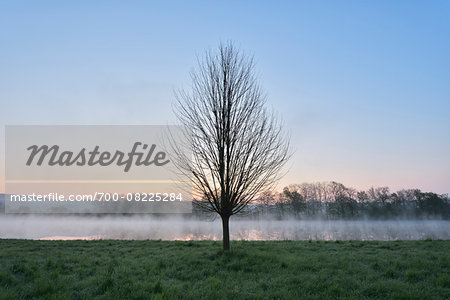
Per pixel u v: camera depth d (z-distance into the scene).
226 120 10.66
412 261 9.52
